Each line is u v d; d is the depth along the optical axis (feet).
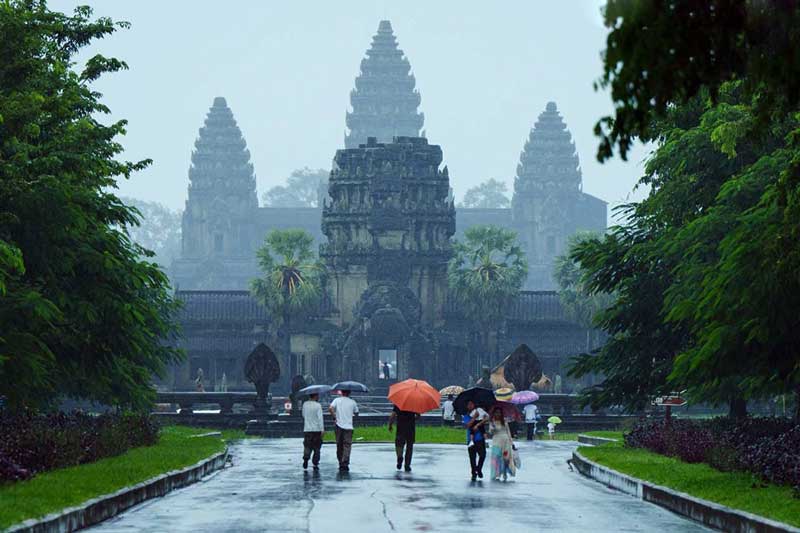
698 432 194.49
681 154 202.80
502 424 168.66
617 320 228.63
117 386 230.48
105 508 116.26
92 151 199.93
